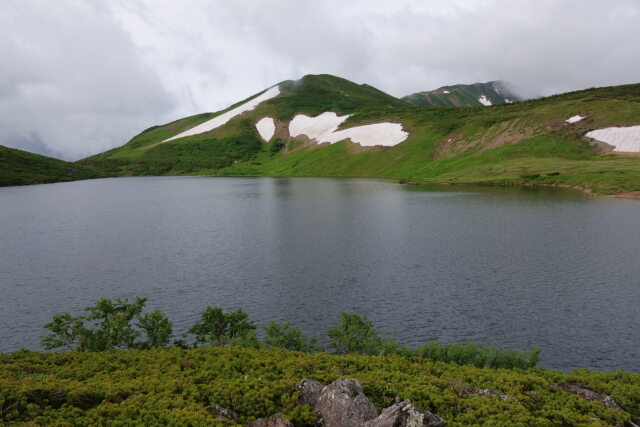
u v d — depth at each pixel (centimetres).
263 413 2192
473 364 3519
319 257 8006
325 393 2191
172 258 8138
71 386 2320
